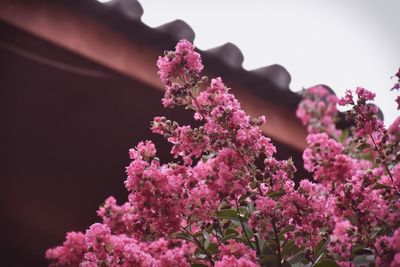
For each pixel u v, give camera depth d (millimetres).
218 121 2551
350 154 3520
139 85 3934
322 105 4328
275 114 4133
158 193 2502
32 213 4465
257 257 2564
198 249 2668
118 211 3104
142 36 3727
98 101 4094
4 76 4004
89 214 4508
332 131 4320
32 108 4160
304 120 4230
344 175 2559
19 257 4492
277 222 2533
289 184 2553
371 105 2732
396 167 2631
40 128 4234
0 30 3715
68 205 4480
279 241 2594
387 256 2418
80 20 3646
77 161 4375
